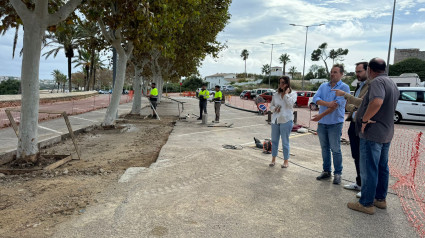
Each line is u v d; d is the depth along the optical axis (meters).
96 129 10.19
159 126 11.29
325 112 4.14
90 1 6.92
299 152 6.70
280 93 4.92
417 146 4.49
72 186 3.97
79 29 27.69
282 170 4.89
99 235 2.61
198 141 7.66
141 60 14.66
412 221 3.05
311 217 3.11
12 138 7.49
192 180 4.20
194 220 2.94
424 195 3.89
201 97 13.27
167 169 4.71
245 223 2.91
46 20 5.03
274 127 5.02
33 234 2.62
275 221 2.99
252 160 5.50
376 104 3.00
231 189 3.87
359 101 3.61
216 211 3.17
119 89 10.35
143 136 8.84
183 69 27.05
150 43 8.94
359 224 2.98
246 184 4.10
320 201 3.56
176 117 14.84
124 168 4.96
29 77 5.02
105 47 12.77
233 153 6.12
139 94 14.91
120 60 10.29
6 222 2.87
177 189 3.82
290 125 4.92
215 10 14.42
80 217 2.97
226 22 16.72
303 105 25.80
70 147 7.16
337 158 4.18
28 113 5.06
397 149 7.38
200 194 3.66
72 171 4.79
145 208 3.20
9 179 4.40
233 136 8.87
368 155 3.22
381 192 3.38
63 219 2.94
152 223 2.85
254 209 3.26
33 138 5.15
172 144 7.01
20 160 5.04
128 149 6.85
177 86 81.56
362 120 3.20
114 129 10.11
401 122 14.30
